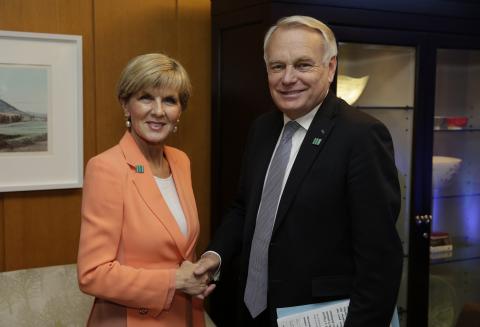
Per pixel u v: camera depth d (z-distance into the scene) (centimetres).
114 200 133
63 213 208
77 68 201
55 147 202
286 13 178
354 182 130
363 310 129
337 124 138
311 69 137
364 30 192
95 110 209
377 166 130
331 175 134
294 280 138
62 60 199
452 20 208
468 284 244
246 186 163
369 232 129
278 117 160
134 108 140
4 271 199
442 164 226
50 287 183
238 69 199
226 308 211
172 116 142
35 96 197
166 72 138
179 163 159
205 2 225
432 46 206
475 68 228
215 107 218
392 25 196
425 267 220
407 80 211
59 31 198
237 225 171
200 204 236
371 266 129
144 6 213
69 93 202
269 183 149
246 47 192
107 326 137
